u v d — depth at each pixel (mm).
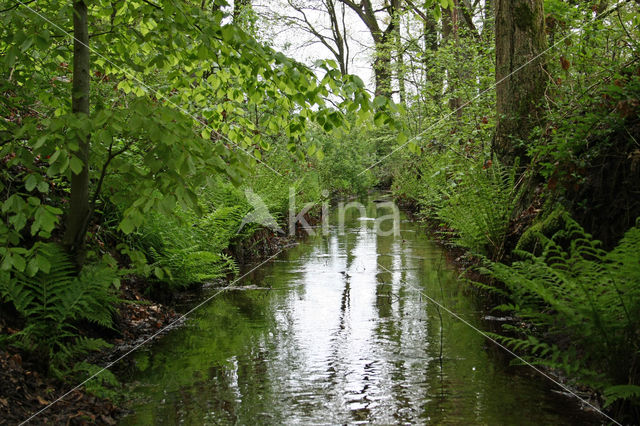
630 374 3191
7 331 3836
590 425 3131
